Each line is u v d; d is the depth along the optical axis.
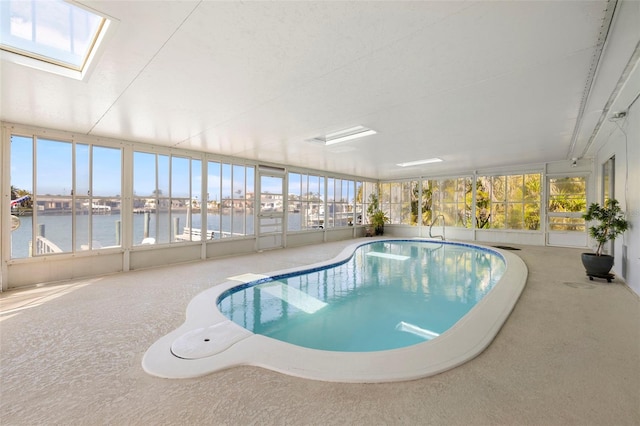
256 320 3.76
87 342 2.47
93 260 4.90
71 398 1.73
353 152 6.62
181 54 2.34
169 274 5.04
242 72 2.67
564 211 8.16
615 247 4.82
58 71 2.63
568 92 3.16
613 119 4.07
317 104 3.51
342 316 3.91
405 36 2.11
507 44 2.22
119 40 2.12
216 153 6.66
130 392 1.78
